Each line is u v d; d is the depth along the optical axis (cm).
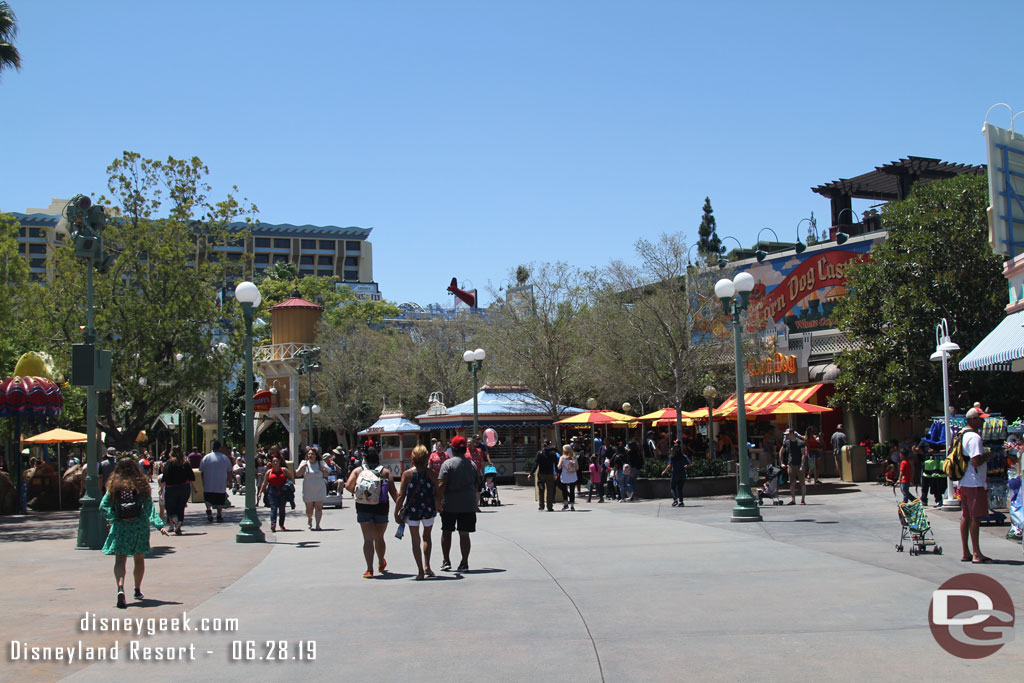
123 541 1011
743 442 1870
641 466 2792
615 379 3875
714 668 666
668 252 3716
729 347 3766
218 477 2273
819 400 3709
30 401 2472
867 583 1015
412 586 1132
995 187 1748
